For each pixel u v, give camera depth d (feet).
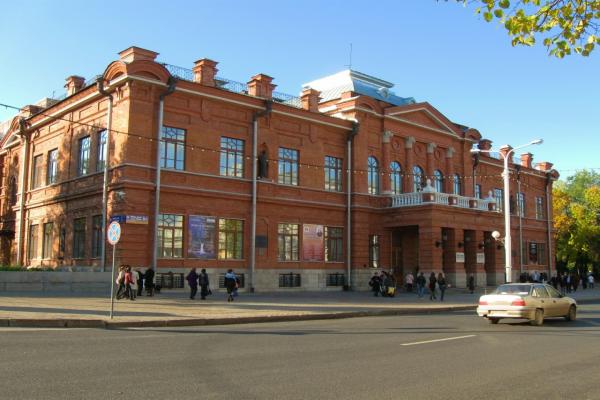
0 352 35.37
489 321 66.44
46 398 23.89
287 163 119.85
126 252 93.25
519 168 187.73
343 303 90.63
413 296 114.32
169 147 101.60
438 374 31.35
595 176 282.97
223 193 106.93
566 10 29.68
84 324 53.67
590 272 215.72
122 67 96.53
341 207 127.34
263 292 111.14
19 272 84.74
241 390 26.32
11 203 141.08
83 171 109.81
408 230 139.54
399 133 139.95
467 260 138.82
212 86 106.32
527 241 188.14
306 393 26.00
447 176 152.76
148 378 28.45
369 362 34.94
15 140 140.36
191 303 80.12
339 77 149.28
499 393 26.96
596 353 40.45
